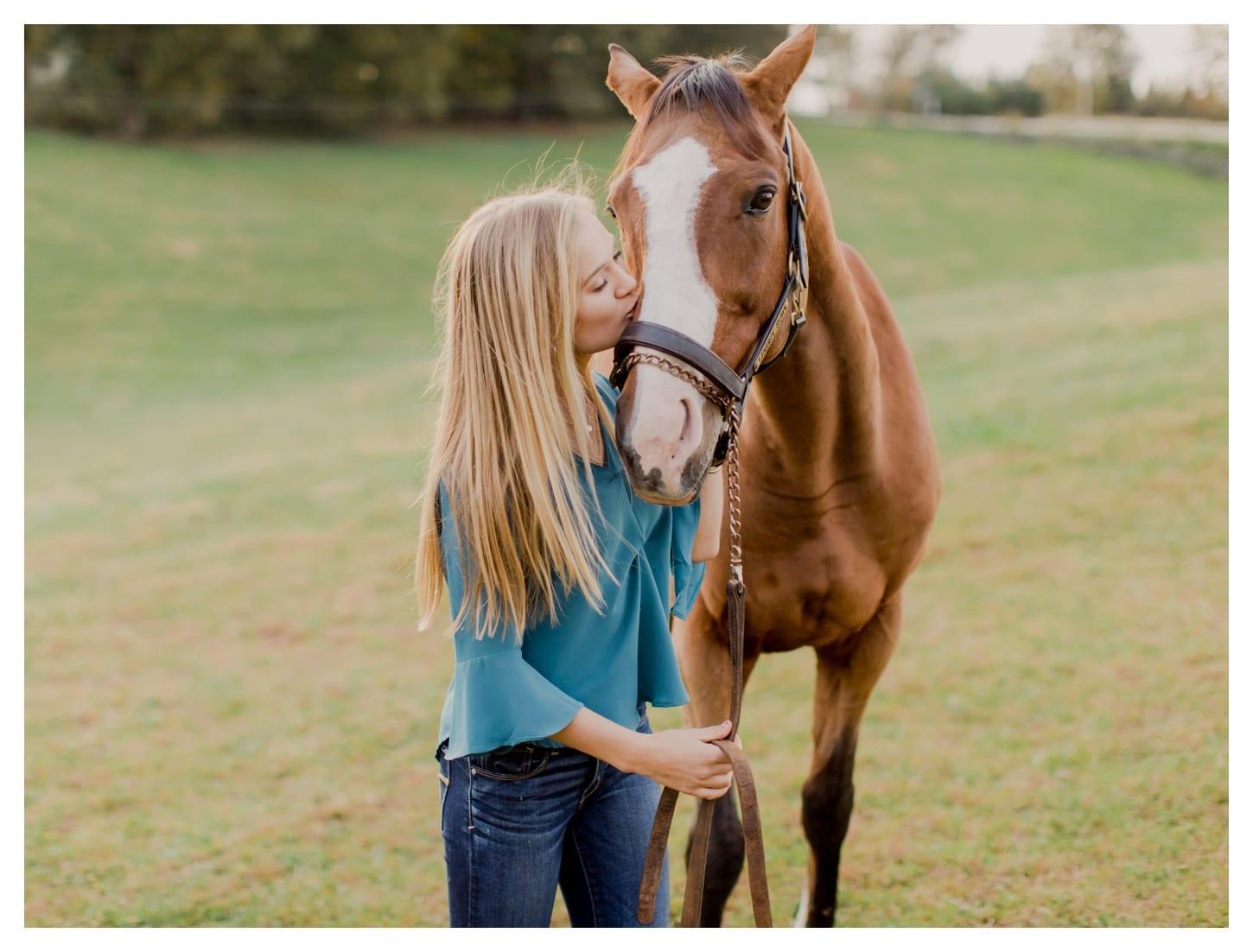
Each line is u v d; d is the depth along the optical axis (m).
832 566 2.19
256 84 31.95
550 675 1.61
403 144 32.00
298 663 4.74
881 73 42.03
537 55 35.19
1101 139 29.61
